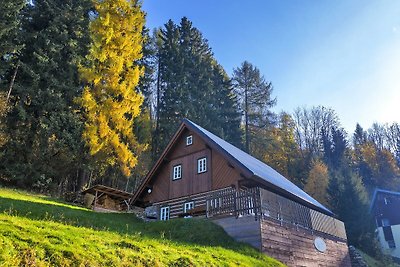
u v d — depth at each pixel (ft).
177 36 167.73
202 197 72.13
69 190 114.21
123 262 28.37
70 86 112.16
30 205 49.32
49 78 107.65
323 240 66.28
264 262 45.88
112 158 107.04
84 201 90.07
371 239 102.63
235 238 52.42
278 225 55.11
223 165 70.90
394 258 119.14
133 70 112.27
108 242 31.63
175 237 51.70
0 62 100.63
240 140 162.40
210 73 177.06
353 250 86.43
